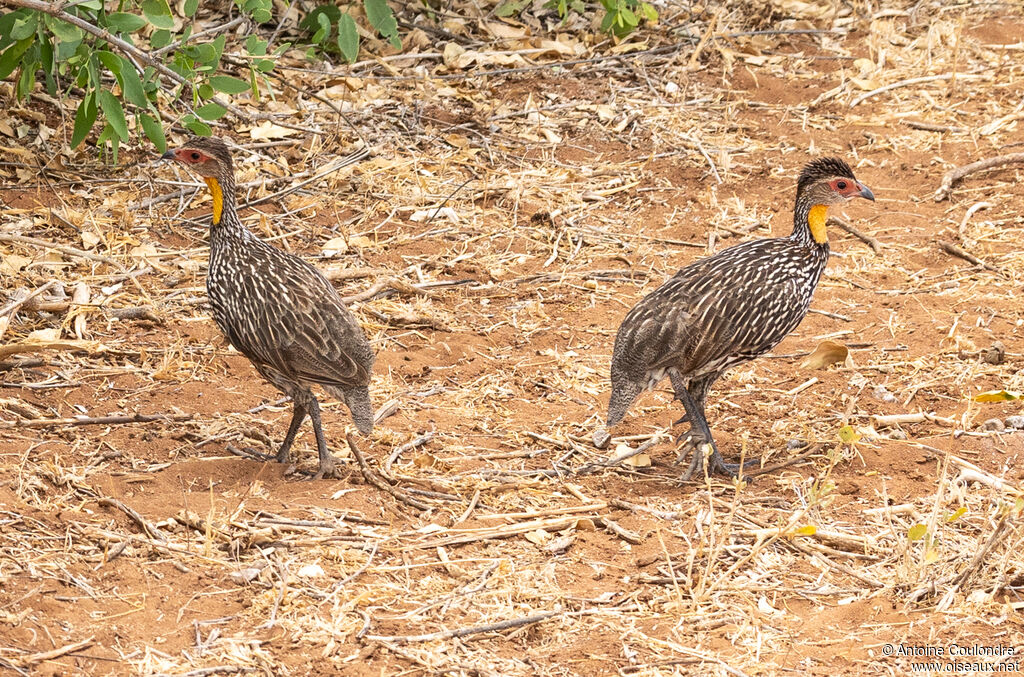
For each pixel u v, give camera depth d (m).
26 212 13.71
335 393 9.88
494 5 19.22
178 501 9.38
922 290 13.45
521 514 9.49
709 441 10.25
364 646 7.88
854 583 8.79
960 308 12.98
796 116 17.50
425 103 16.89
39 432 10.19
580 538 9.28
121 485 9.57
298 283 9.95
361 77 17.17
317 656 7.77
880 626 8.23
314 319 9.75
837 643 8.05
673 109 17.38
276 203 14.76
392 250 14.04
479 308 13.03
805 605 8.54
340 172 15.23
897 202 15.41
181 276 13.08
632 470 10.35
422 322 12.62
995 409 11.10
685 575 8.77
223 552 8.75
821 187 10.57
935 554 8.49
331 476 10.01
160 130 13.73
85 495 9.33
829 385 11.66
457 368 11.91
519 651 7.96
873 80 18.34
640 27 19.19
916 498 9.79
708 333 10.07
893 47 19.41
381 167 15.44
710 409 11.41
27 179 14.35
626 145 16.56
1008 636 8.09
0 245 12.98
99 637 7.73
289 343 9.70
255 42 14.17
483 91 17.42
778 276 10.42
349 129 16.14
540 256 14.13
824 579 8.83
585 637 8.09
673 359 10.09
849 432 9.44
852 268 13.98
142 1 13.31
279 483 9.83
